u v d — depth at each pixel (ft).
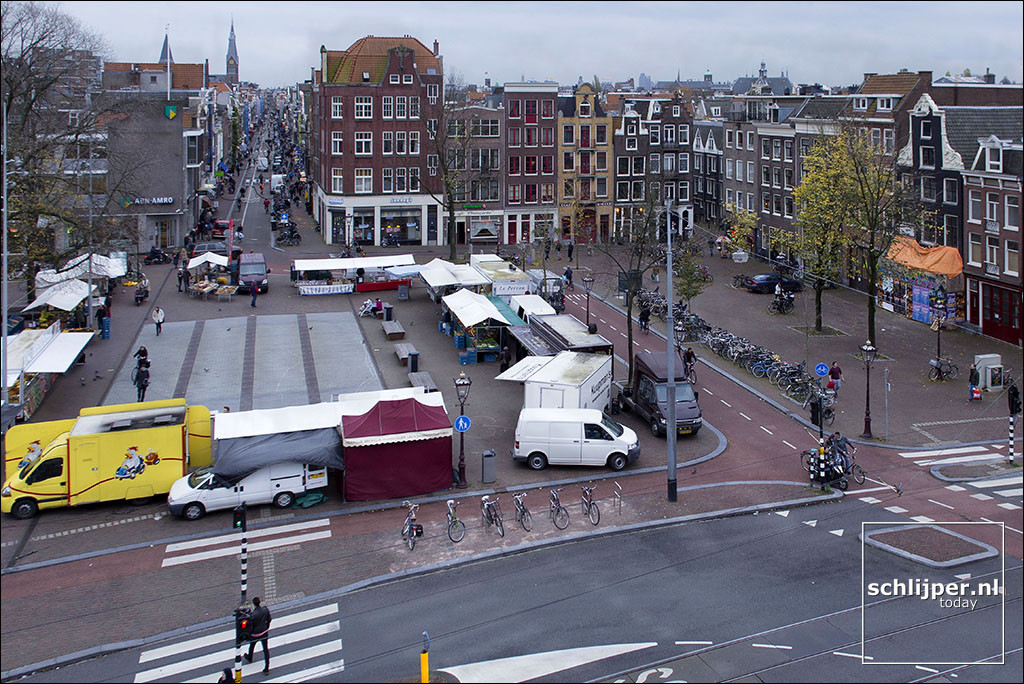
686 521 92.68
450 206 251.60
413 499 99.30
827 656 65.62
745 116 283.59
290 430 101.09
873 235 152.87
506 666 65.31
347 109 271.08
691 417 116.98
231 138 543.80
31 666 67.15
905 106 204.44
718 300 208.13
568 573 81.30
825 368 115.03
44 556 86.07
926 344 164.66
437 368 150.41
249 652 66.95
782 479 103.76
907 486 101.09
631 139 293.02
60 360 127.24
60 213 173.78
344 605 76.28
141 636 71.72
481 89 456.86
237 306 198.39
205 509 94.84
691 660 65.46
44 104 206.90
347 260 213.25
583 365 121.29
